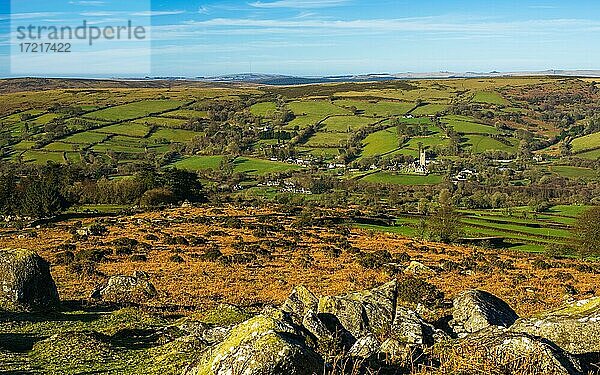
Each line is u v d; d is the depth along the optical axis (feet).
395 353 34.91
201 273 130.21
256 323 29.84
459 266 161.07
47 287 66.69
